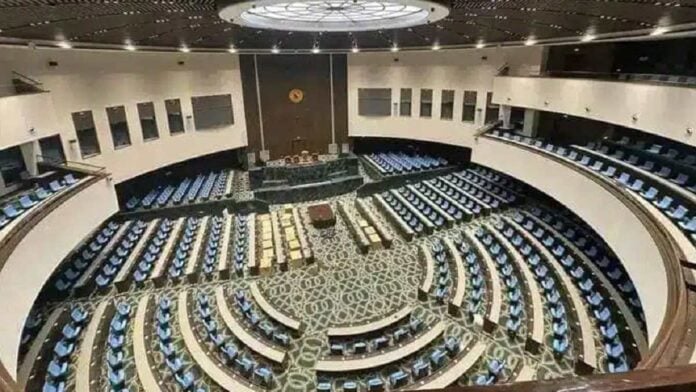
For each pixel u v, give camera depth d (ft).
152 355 39.29
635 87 43.45
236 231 63.87
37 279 34.65
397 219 65.21
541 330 40.45
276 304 47.91
